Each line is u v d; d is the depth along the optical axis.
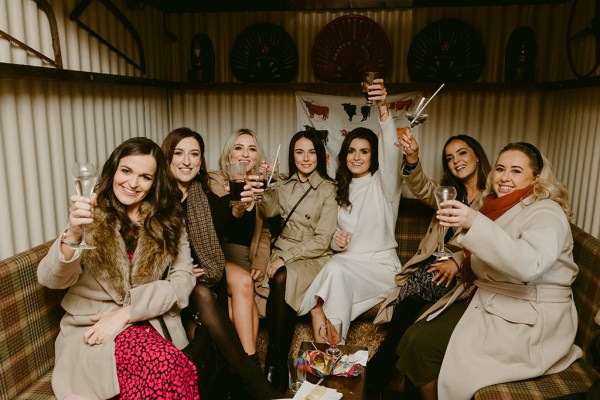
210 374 2.00
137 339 1.78
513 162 2.01
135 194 1.98
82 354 1.79
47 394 1.82
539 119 3.40
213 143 3.78
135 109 3.19
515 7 3.32
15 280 1.83
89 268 1.90
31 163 2.21
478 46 3.37
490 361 1.84
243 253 2.78
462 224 1.71
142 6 3.07
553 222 1.83
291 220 2.86
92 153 2.69
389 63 3.46
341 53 3.50
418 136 3.53
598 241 2.11
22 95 2.15
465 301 2.19
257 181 2.38
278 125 3.69
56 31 2.32
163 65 3.61
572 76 3.05
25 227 2.19
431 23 3.39
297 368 1.81
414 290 2.47
